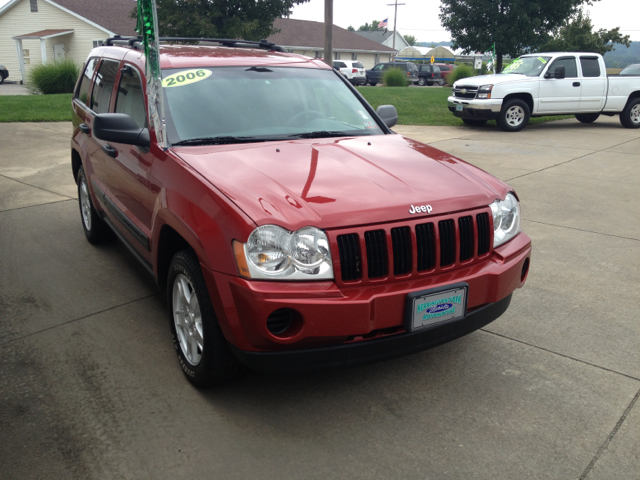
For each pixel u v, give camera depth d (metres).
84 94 5.29
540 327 3.78
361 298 2.53
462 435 2.68
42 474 2.39
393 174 3.04
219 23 23.77
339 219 2.57
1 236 5.52
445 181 3.04
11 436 2.62
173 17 22.31
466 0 22.77
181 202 2.88
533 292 4.35
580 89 14.21
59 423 2.72
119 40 4.90
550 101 14.02
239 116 3.62
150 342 3.53
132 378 3.13
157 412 2.82
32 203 6.67
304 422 2.77
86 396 2.95
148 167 3.37
